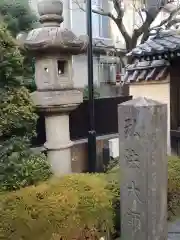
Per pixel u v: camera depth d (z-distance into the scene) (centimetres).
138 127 291
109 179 376
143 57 630
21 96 337
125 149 302
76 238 279
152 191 296
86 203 296
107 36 1425
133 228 308
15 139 335
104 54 1366
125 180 307
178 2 1131
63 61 390
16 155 326
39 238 262
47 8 379
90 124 538
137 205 302
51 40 354
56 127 388
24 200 289
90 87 536
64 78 389
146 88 708
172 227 406
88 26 530
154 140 291
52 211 276
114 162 521
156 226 303
